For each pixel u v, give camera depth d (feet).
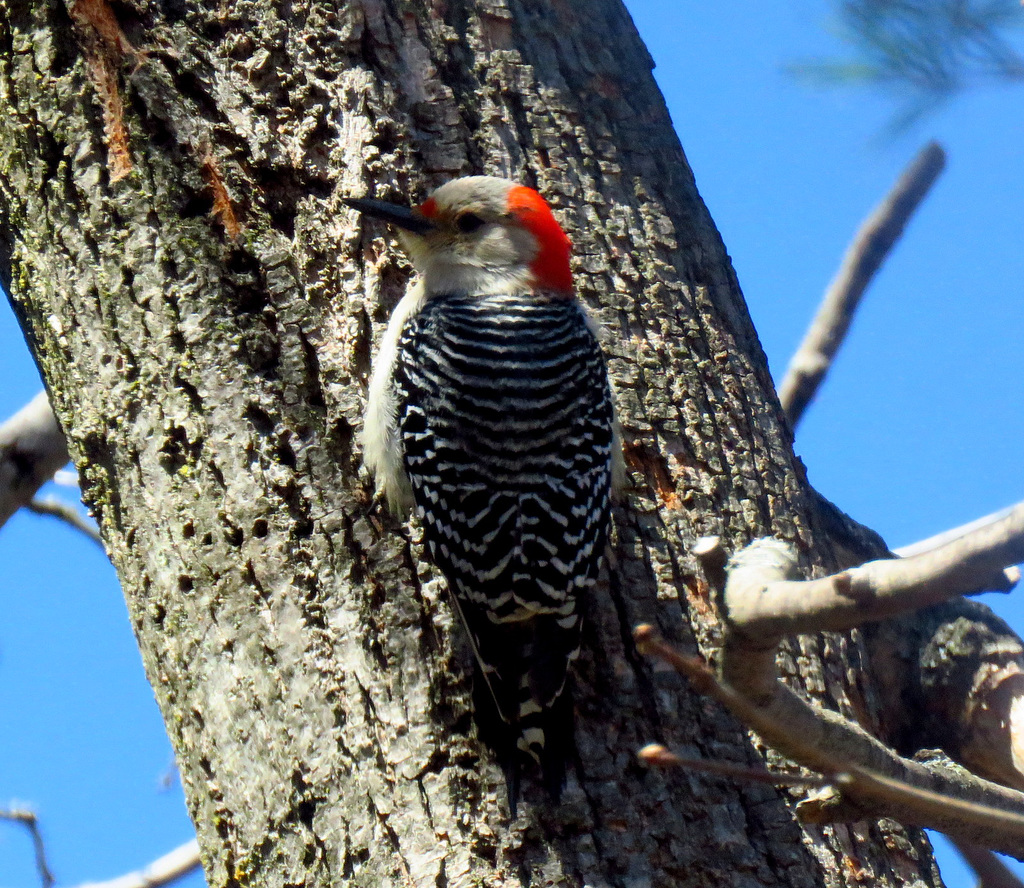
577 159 34.63
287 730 27.91
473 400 29.68
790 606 19.70
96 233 31.89
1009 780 33.09
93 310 31.63
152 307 31.07
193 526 29.66
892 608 18.54
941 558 17.69
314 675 28.17
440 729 27.53
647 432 31.65
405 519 29.91
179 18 33.40
